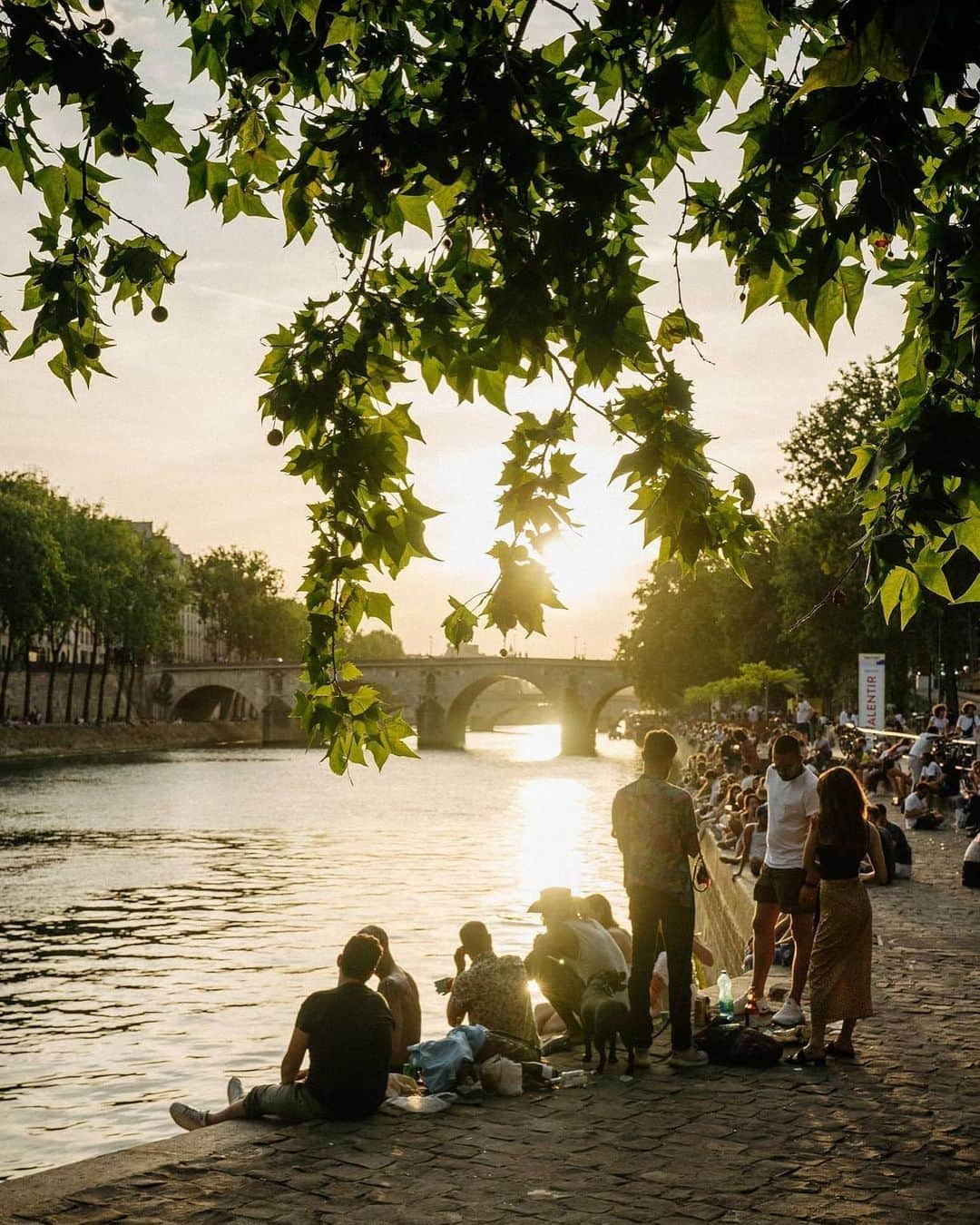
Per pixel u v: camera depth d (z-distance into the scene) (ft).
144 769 351.05
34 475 374.84
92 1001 85.35
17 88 17.97
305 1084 29.25
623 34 16.94
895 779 117.39
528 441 17.39
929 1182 24.68
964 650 198.39
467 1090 31.60
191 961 99.04
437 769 389.19
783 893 38.17
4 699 374.43
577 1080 32.19
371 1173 25.44
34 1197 24.03
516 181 16.33
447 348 18.89
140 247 20.39
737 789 117.29
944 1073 32.60
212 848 177.27
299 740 528.63
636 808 33.83
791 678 253.03
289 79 18.95
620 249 18.08
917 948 50.98
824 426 194.29
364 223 18.47
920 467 17.90
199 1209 23.45
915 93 13.57
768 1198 23.88
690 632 343.87
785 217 17.61
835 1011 33.30
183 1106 33.60
